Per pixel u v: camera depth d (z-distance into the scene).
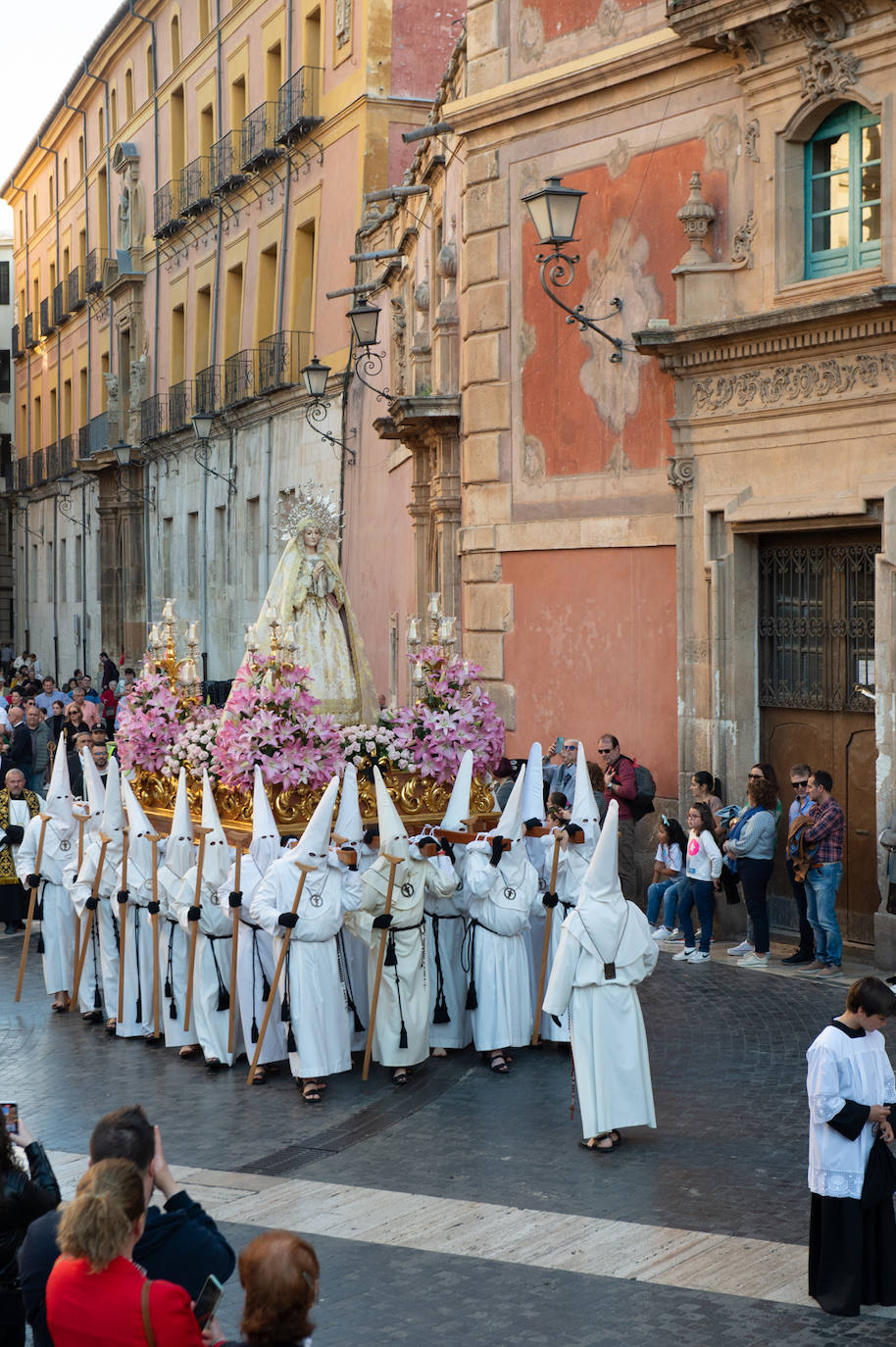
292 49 30.53
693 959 13.48
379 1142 9.23
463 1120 9.66
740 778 14.73
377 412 25.17
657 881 14.58
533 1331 6.47
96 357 47.94
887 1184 6.72
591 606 16.47
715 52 14.70
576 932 8.88
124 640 43.25
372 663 26.20
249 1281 4.08
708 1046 10.84
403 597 23.50
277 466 31.03
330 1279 7.04
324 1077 10.49
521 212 17.17
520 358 17.31
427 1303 6.77
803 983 12.50
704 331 14.24
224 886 10.96
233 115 34.47
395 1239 7.52
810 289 13.73
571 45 16.42
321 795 12.19
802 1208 7.85
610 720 16.28
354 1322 6.58
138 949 12.10
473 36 17.67
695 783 14.12
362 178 26.84
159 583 40.44
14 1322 5.11
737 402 14.38
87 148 48.56
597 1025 8.88
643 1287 6.91
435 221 20.83
